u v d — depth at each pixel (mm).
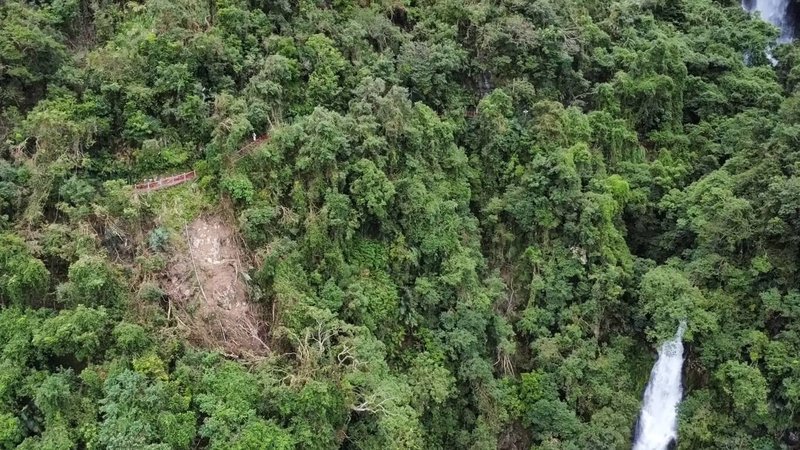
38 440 21906
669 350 33625
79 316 23125
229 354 25688
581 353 33656
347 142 29703
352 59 34250
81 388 22922
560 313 34625
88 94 28594
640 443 34938
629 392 34188
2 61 27891
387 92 34125
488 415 31312
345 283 28922
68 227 25578
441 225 32469
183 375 23781
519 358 34562
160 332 24688
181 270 26719
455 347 31047
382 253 31062
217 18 30969
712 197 34156
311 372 24922
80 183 26422
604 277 34312
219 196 28281
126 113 28500
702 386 33594
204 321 26109
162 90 28875
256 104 29234
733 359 32125
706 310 32938
